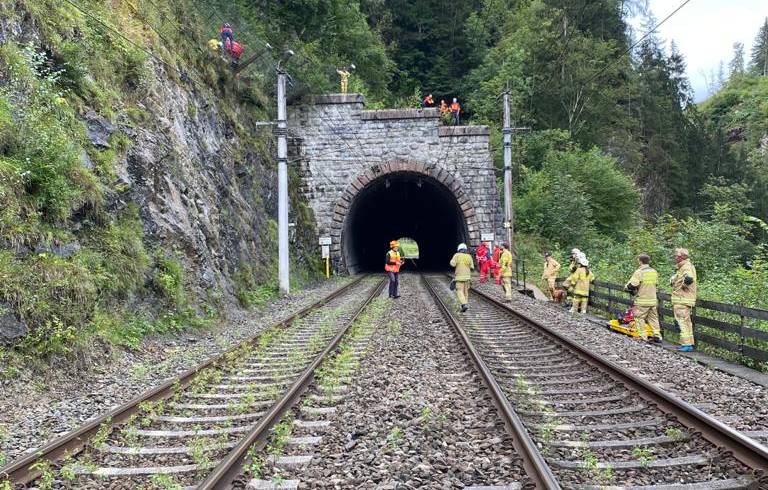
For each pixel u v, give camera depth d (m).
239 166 19.27
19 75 9.02
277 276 20.16
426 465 4.66
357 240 37.69
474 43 45.94
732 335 10.58
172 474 4.57
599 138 44.06
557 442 5.08
